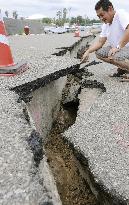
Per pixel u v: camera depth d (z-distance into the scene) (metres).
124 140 3.32
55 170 3.61
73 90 5.42
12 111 3.47
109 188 2.59
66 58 6.15
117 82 5.25
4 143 2.77
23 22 21.95
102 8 5.10
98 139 3.35
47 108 4.68
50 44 10.14
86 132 3.53
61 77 5.55
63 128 4.84
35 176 2.31
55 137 4.56
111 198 2.55
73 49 9.90
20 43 11.09
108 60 5.43
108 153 3.07
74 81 5.76
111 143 3.26
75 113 5.22
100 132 3.52
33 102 4.22
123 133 3.48
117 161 2.93
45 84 4.69
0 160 2.50
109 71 6.13
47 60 5.90
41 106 4.46
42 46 9.45
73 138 3.41
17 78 4.53
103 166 2.86
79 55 10.34
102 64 6.88
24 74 4.77
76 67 5.51
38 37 14.97
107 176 2.72
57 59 5.99
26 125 3.15
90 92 5.03
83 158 3.08
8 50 4.75
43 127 4.36
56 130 4.77
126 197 2.48
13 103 3.69
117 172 2.77
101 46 5.51
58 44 10.00
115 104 4.29
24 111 3.56
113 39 5.32
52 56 6.59
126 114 3.96
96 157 3.01
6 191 2.14
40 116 4.33
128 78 5.40
